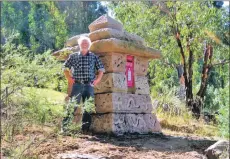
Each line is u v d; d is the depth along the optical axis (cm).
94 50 635
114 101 610
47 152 419
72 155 411
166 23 1270
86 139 532
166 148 526
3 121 278
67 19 2570
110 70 625
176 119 932
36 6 2250
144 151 486
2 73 270
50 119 310
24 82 280
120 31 659
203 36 1268
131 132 620
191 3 1259
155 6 1308
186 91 1295
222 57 1380
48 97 311
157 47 1316
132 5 1356
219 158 479
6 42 289
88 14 2656
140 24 1317
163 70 1341
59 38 1933
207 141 611
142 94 671
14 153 303
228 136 454
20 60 281
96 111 623
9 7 2186
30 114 286
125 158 435
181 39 1320
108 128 595
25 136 356
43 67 292
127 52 642
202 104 1173
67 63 589
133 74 663
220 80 1236
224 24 1354
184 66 1298
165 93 1083
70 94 584
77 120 596
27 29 2141
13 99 278
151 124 665
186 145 564
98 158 412
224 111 405
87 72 585
